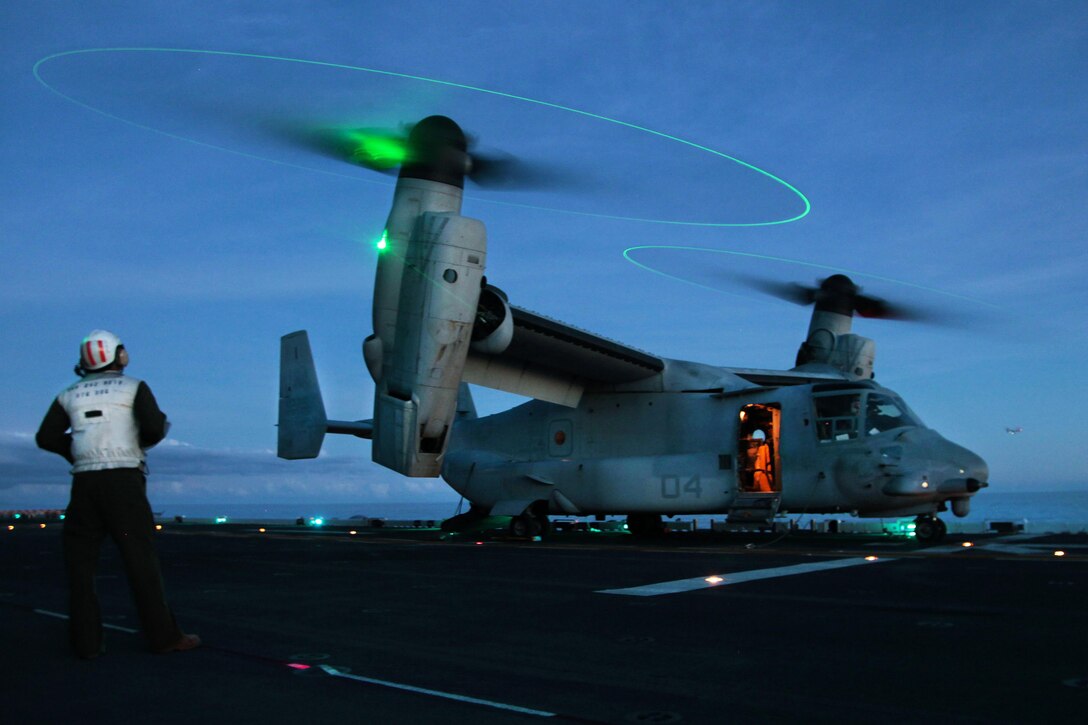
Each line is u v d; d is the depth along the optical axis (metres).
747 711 3.26
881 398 15.34
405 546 14.42
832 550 12.07
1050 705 3.30
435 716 3.20
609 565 9.67
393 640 4.85
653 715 3.21
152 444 4.47
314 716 3.19
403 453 14.22
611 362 16.95
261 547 14.23
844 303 22.00
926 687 3.61
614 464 17.58
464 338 14.19
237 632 5.14
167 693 3.55
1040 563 9.19
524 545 14.59
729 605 6.10
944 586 7.08
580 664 4.15
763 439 16.81
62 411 4.35
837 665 4.07
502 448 19.59
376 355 14.68
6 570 9.73
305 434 21.45
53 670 4.02
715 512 16.92
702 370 17.53
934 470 14.10
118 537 4.32
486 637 4.93
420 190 14.54
